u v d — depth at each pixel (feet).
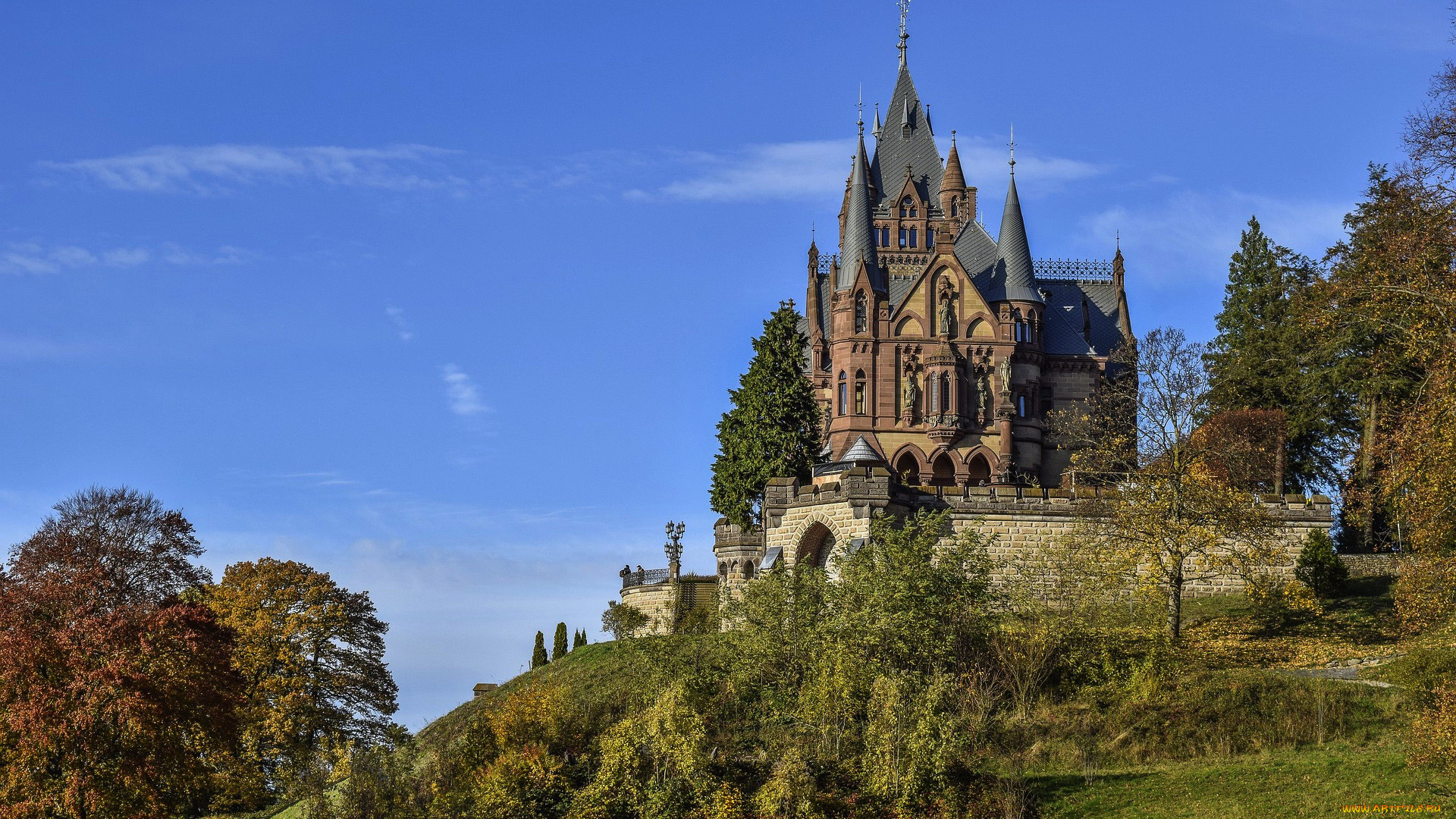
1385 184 172.55
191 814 202.39
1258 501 212.64
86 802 165.99
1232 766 142.31
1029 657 165.37
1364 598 204.85
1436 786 129.59
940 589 169.99
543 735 166.20
